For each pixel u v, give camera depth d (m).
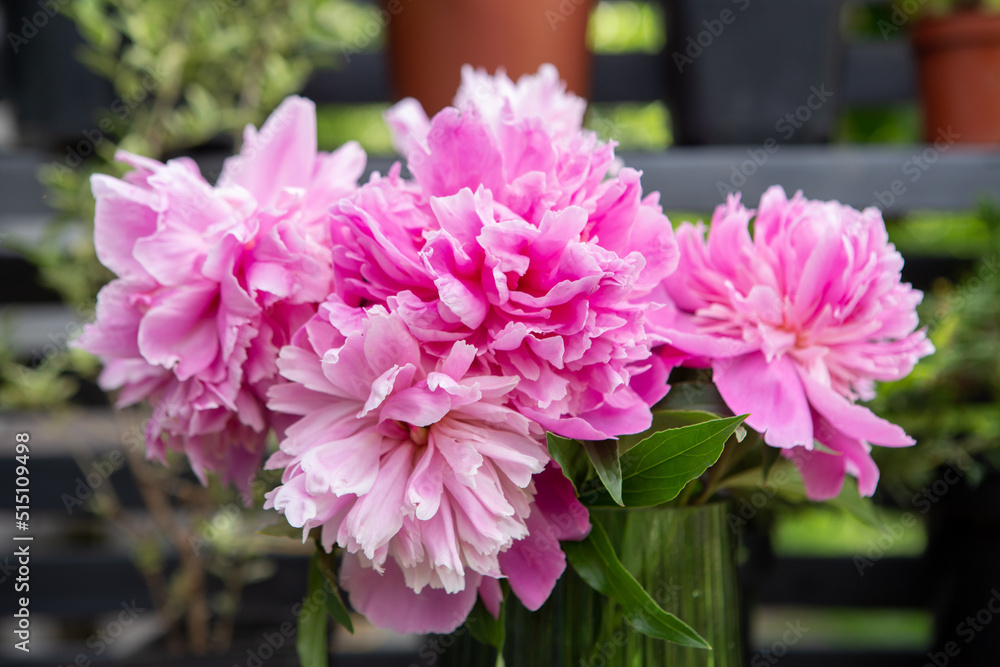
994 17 1.02
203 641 0.91
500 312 0.56
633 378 0.60
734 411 0.58
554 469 0.59
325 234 0.60
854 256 0.59
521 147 0.58
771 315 0.59
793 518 0.97
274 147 0.62
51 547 1.17
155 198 0.58
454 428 0.56
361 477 0.55
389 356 0.55
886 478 0.92
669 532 0.62
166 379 0.62
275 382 0.60
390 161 0.89
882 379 0.61
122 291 0.59
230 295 0.58
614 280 0.55
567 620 0.62
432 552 0.55
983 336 0.89
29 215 0.93
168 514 0.93
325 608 0.62
